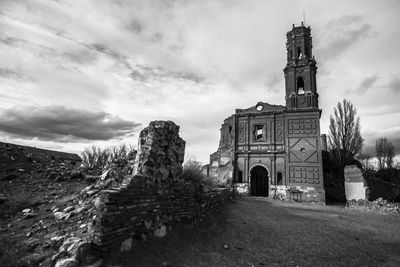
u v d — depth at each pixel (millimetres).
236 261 6785
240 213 13180
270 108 30953
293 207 18875
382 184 25516
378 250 8953
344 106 34219
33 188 8766
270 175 28469
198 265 5973
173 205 7496
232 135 31719
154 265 5230
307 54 31516
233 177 29891
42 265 4293
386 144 49281
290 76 30719
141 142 7234
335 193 29203
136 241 5598
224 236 8703
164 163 7387
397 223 14305
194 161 10594
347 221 13898
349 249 8766
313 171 26656
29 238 5184
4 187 8352
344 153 32656
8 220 6191
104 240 4629
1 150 11375
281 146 28969
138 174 6160
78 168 11984
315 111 28156
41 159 12406
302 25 31984
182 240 7055
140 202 5906
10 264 4227
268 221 12008
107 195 4852
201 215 9359
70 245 4668
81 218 6211
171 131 7934
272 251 8000
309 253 8094
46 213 6727
